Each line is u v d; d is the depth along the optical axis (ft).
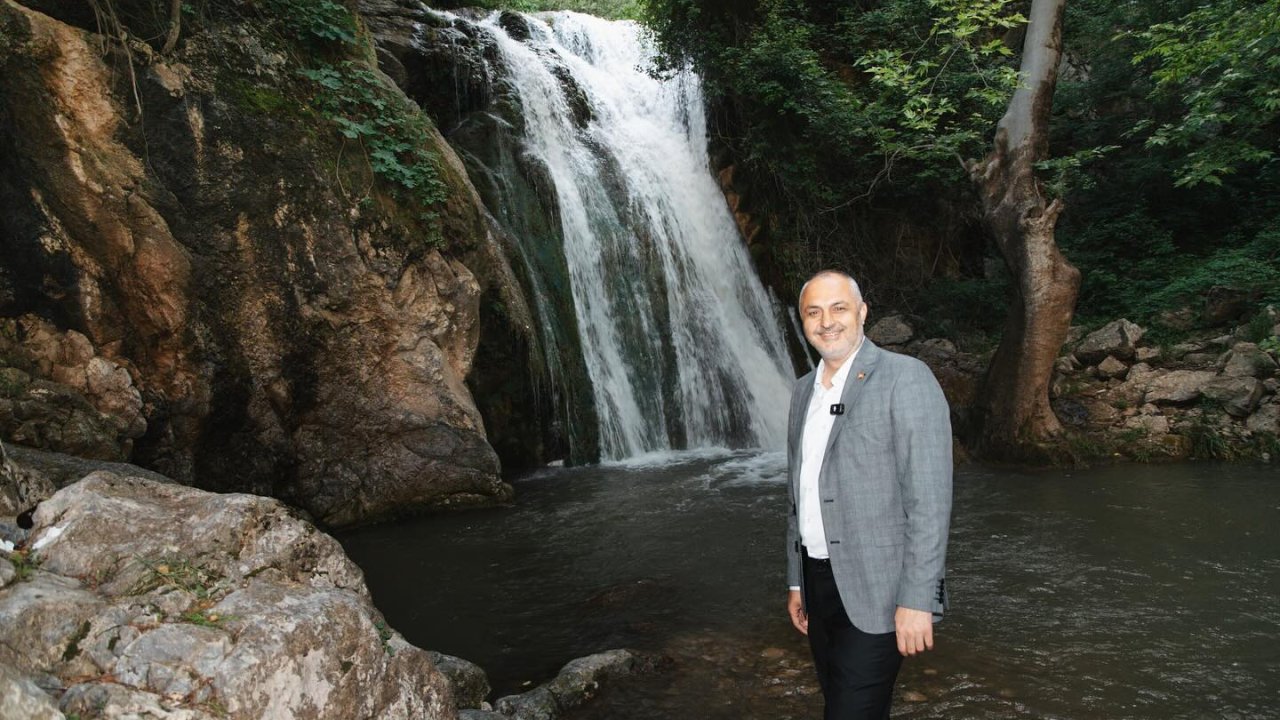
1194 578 17.25
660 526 23.50
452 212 27.53
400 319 24.88
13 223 17.89
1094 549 19.75
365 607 7.93
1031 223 30.89
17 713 4.82
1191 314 39.22
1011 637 14.38
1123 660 13.23
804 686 12.73
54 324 18.66
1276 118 46.96
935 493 7.25
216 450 21.85
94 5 19.01
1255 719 11.14
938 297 47.93
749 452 37.93
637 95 49.85
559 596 17.74
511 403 32.96
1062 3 31.12
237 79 22.24
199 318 20.94
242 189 21.71
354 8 28.09
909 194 51.03
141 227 19.56
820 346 8.03
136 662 6.15
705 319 43.16
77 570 7.13
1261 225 47.57
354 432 24.49
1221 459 30.68
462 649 14.98
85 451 17.06
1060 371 36.65
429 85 39.70
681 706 12.15
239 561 7.75
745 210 48.06
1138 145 53.67
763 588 17.78
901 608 7.13
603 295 39.50
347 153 24.36
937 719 11.34
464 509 26.04
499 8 54.95
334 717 7.02
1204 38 36.83
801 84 46.21
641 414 38.45
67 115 18.40
